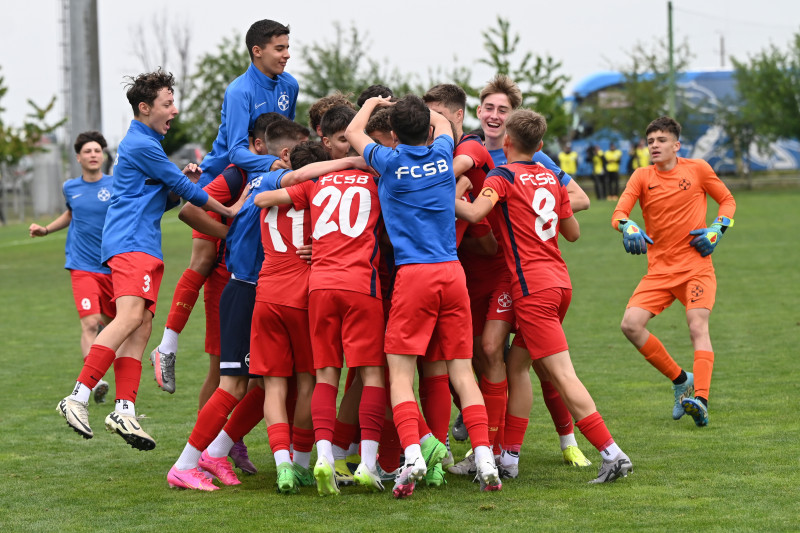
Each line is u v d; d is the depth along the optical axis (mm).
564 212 11188
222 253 12305
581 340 20672
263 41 12539
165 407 15430
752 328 21109
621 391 15547
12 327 24797
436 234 10281
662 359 13852
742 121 82938
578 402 10438
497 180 10789
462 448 12977
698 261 14016
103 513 9570
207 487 10609
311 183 10695
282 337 10664
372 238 10492
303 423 10891
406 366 10250
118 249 11156
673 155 14164
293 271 10664
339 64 74188
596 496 9820
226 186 12055
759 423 12906
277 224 10766
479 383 11898
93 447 12836
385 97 12188
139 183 11305
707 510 9078
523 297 10672
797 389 14938
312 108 12125
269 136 11609
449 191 10406
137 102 11422
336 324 10352
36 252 48875
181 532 8820
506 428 10930
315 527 8898
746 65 82000
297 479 10641
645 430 12828
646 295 14086
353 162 10836
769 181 89000
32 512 9641
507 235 10812
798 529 8414
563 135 74500
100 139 17406
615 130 84312
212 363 12500
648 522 8742
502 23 69375
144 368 19359
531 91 69812
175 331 12820
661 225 14109
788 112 78812
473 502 9766
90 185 17375
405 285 10164
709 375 13352
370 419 10289
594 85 84688
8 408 15359
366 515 9328
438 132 10859
